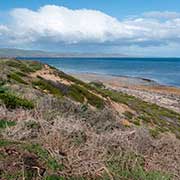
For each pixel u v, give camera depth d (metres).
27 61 25.39
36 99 9.65
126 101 25.94
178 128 22.14
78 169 5.02
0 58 24.78
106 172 5.06
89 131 6.42
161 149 6.29
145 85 63.62
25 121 6.37
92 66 155.62
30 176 4.69
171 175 5.55
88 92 20.77
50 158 5.08
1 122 6.41
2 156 4.91
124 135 6.30
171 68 145.75
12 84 13.86
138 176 5.21
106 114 9.22
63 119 6.73
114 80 71.12
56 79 23.02
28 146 5.30
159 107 29.95
